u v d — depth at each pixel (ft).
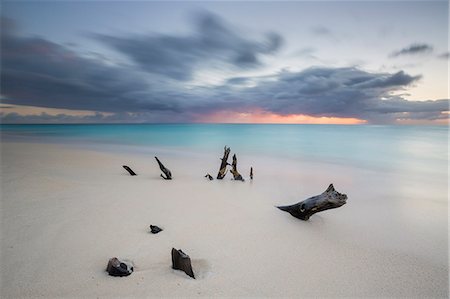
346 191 36.83
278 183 39.78
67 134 169.99
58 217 23.20
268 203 29.27
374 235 22.11
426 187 39.91
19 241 18.67
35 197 28.71
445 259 18.47
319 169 53.36
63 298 13.11
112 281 14.47
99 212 24.76
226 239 20.12
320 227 23.27
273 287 14.75
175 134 179.73
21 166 46.91
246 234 21.12
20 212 24.16
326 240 20.75
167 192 32.68
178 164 56.29
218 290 14.25
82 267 15.69
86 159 59.11
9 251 17.31
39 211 24.52
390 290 15.01
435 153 79.82
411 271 16.88
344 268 16.92
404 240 21.33
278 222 23.81
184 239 19.81
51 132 190.49
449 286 15.46
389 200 32.68
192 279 14.98
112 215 24.11
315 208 23.22
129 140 123.85
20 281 14.30
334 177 45.78
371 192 36.60
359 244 20.31
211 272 15.83
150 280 14.69
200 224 22.72
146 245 18.62
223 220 23.79
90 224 21.91
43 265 15.81
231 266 16.56
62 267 15.64
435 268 17.28
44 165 48.73
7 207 25.40
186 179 41.09
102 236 19.77
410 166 59.00
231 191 34.19
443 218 26.43
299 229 22.53
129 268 15.26
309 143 112.06
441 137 143.95
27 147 82.28
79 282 14.30
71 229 20.85
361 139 134.51
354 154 77.15
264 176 45.32
